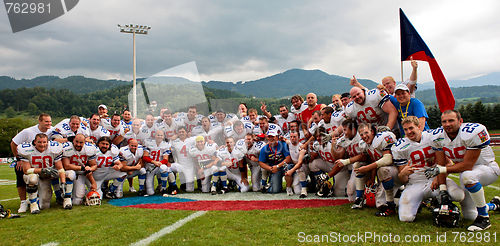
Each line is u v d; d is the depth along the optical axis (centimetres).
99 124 775
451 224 420
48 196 625
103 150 694
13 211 609
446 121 434
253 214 509
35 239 405
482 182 437
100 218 509
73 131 698
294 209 543
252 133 750
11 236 423
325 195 680
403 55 800
